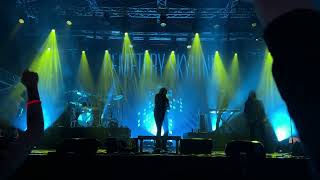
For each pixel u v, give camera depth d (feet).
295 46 1.68
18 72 52.08
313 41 1.66
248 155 24.35
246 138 37.17
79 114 43.60
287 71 1.71
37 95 4.52
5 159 3.69
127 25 51.47
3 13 47.83
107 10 50.55
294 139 31.24
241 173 24.22
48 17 49.80
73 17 51.88
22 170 24.29
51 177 24.48
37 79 4.63
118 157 24.85
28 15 49.01
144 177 24.64
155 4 49.78
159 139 30.19
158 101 34.42
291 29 1.70
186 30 54.60
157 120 34.30
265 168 24.23
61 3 48.42
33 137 4.05
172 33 54.75
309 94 1.64
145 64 57.77
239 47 55.88
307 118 1.65
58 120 43.62
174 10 50.65
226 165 24.56
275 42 1.76
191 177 24.54
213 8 49.42
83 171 24.63
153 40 56.49
